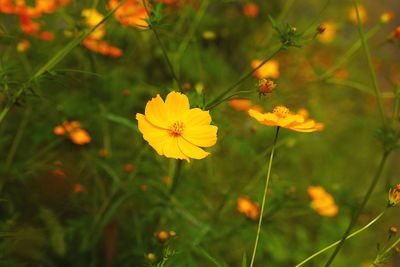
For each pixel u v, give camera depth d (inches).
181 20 37.8
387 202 26.6
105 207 34.5
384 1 79.8
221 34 45.1
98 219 34.3
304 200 42.2
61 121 35.0
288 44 28.3
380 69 61.4
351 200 38.7
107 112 35.7
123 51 39.3
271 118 26.7
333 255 26.9
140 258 34.6
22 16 33.9
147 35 37.4
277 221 36.8
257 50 39.6
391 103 57.6
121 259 34.9
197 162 37.1
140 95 39.6
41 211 33.8
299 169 46.4
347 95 55.6
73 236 35.8
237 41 49.1
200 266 35.6
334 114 53.1
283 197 35.5
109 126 37.4
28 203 34.7
